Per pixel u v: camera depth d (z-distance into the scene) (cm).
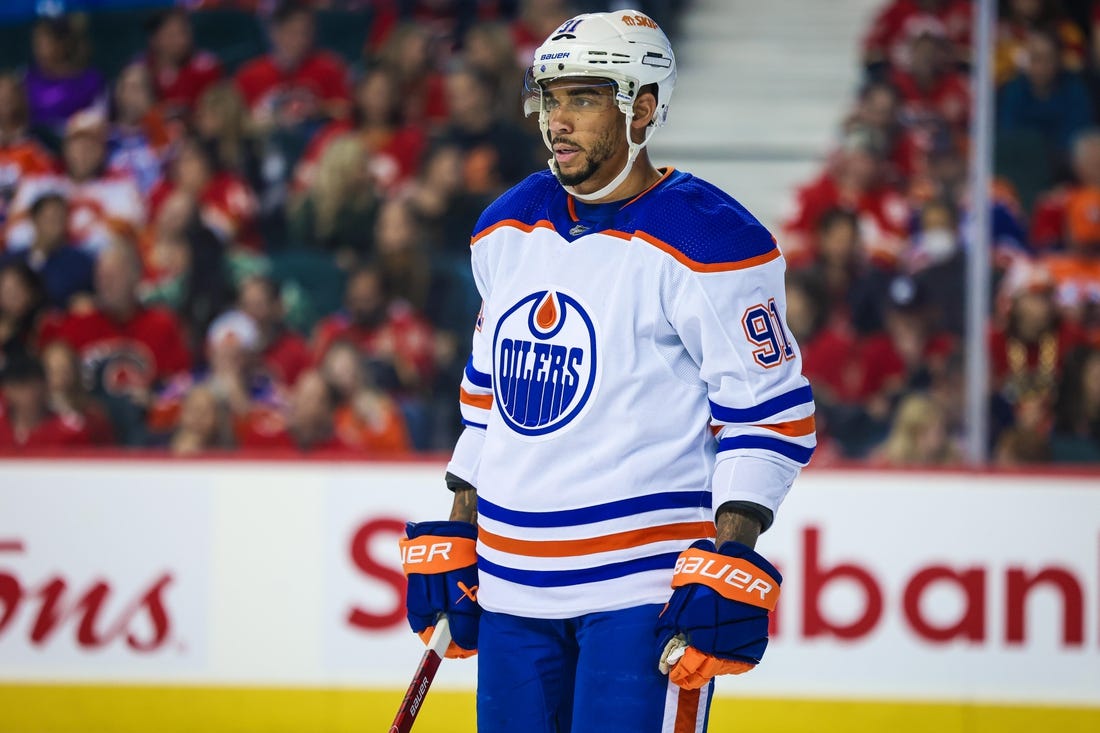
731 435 553
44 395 1605
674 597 536
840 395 1662
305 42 1950
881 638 1169
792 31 2011
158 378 1698
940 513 1166
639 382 555
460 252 1773
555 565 562
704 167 1922
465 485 639
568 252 568
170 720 1211
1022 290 1719
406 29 1920
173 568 1213
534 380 567
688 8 2031
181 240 1753
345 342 1622
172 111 1919
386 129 1881
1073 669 1160
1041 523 1162
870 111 1883
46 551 1219
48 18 1945
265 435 1617
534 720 578
